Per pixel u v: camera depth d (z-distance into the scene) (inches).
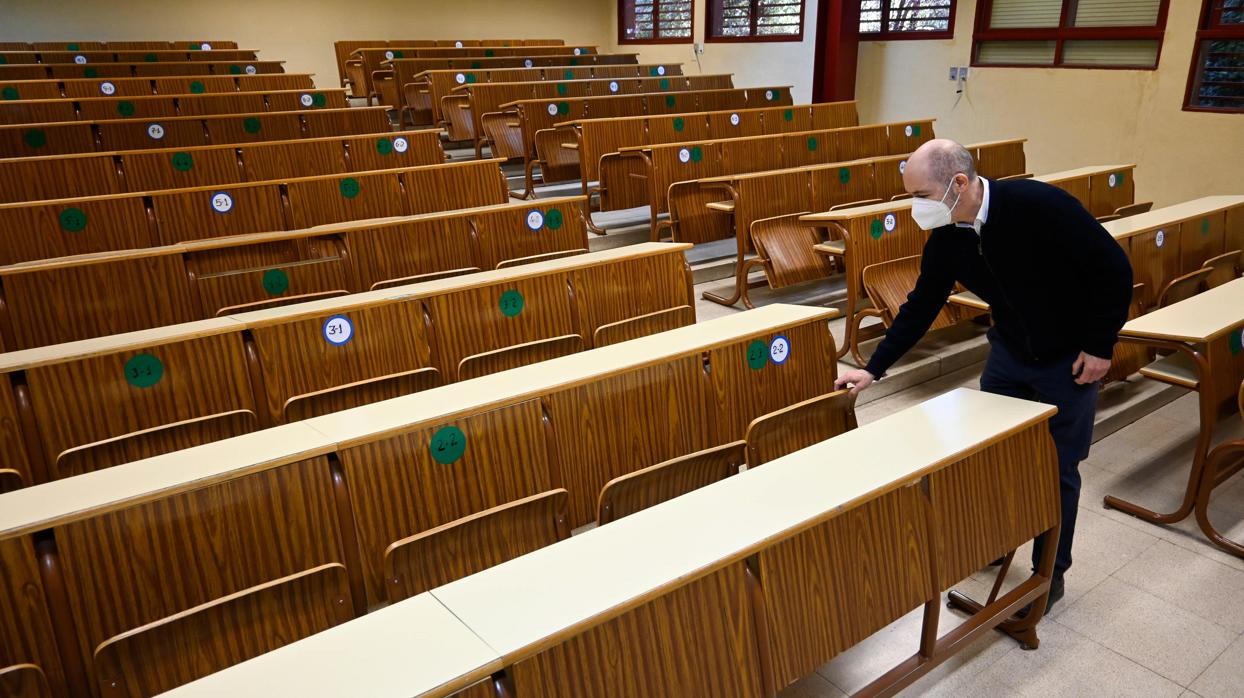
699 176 230.2
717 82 389.1
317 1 518.3
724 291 221.0
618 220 265.3
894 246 173.0
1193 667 94.8
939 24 392.2
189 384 101.2
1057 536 92.5
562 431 92.7
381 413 84.6
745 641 64.4
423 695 48.7
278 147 215.6
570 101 286.7
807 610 68.0
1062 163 355.6
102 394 96.0
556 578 60.1
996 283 91.6
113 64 363.3
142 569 69.0
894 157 232.1
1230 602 106.3
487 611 56.6
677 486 94.3
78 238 160.6
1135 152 329.4
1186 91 309.4
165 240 168.7
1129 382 170.1
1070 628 101.8
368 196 188.9
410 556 77.6
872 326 177.0
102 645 62.9
